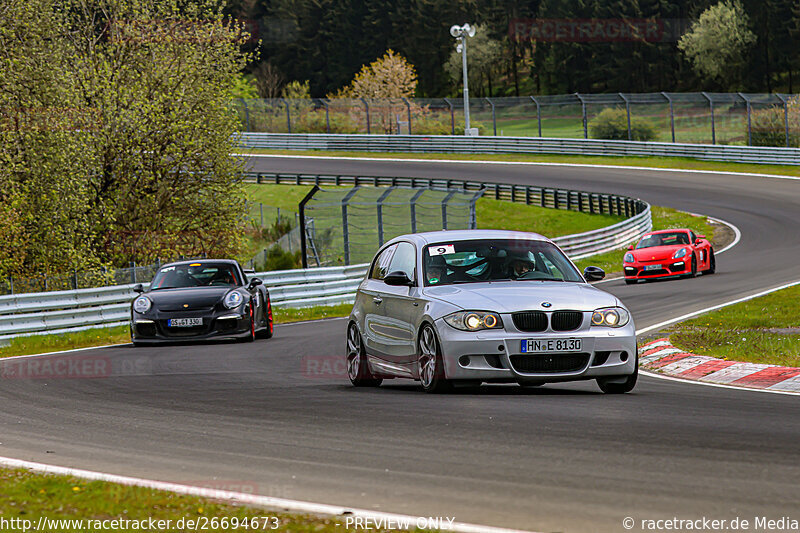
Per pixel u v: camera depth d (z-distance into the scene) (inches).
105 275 2492.6
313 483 524.1
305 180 5260.8
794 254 2792.8
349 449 617.6
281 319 2100.1
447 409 766.5
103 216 2822.3
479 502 467.2
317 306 2357.3
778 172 5044.3
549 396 840.3
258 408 827.4
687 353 1160.2
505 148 6102.4
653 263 2400.3
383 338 946.1
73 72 2829.7
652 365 1114.1
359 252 3850.9
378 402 829.8
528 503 461.7
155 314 1519.4
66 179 2484.0
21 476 564.4
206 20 3046.3
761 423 674.8
